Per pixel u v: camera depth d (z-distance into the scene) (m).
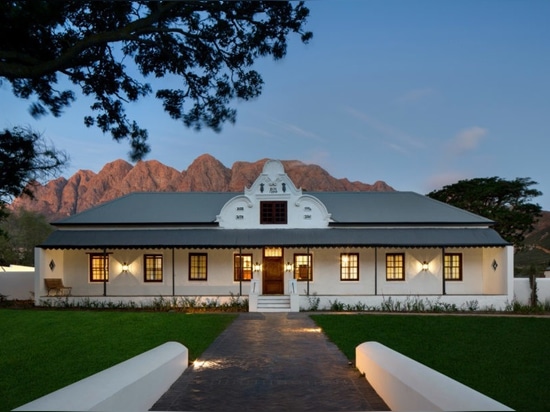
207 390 10.12
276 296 30.19
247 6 12.59
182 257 33.38
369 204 36.06
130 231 32.78
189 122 13.71
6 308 29.12
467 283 33.41
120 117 13.66
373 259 33.25
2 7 9.60
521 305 29.77
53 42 11.58
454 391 6.33
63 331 18.91
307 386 10.42
